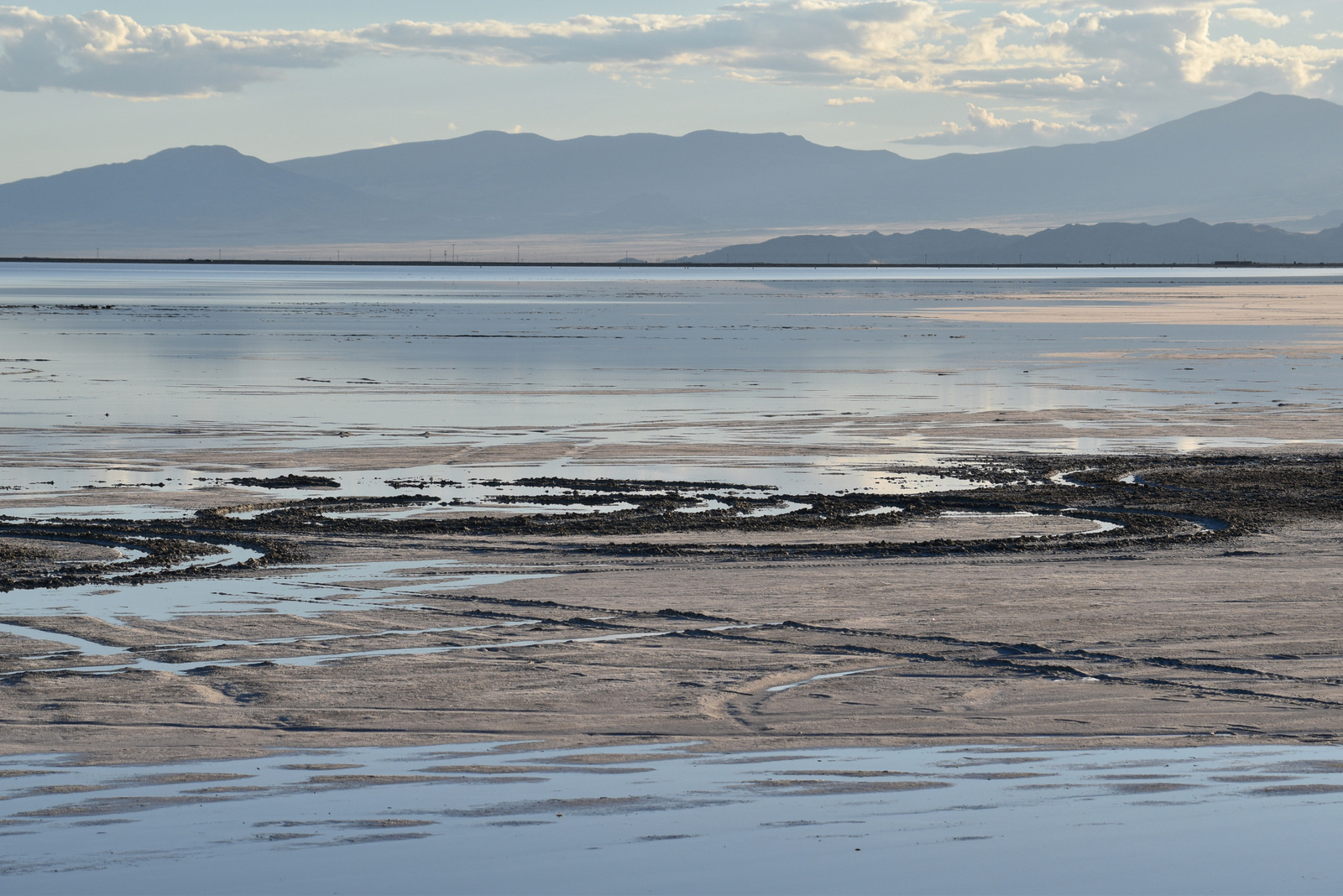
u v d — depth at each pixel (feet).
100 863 32.19
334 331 297.33
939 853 32.89
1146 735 43.98
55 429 134.92
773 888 30.55
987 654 55.77
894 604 64.85
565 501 97.09
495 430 136.67
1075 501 98.53
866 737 43.88
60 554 77.05
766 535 84.64
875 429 138.92
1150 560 76.64
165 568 73.26
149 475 108.37
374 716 46.03
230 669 52.24
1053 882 31.07
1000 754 41.63
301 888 30.71
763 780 38.81
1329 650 56.08
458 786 38.24
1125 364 216.13
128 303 454.40
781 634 58.95
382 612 62.59
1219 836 34.04
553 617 61.98
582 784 38.60
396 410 152.25
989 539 83.87
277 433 133.18
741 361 220.02
